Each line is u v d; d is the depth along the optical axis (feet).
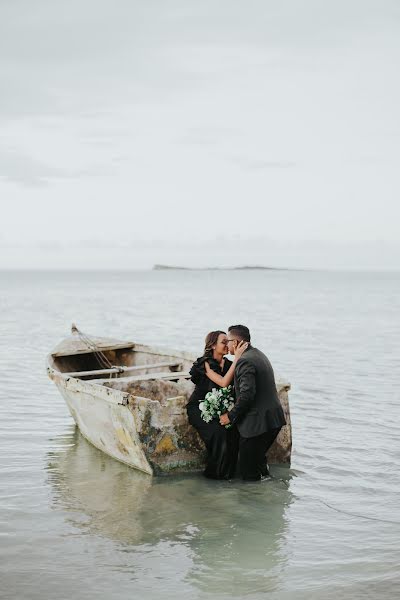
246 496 21.75
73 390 27.12
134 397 23.08
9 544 17.76
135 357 36.19
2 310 129.59
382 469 24.77
